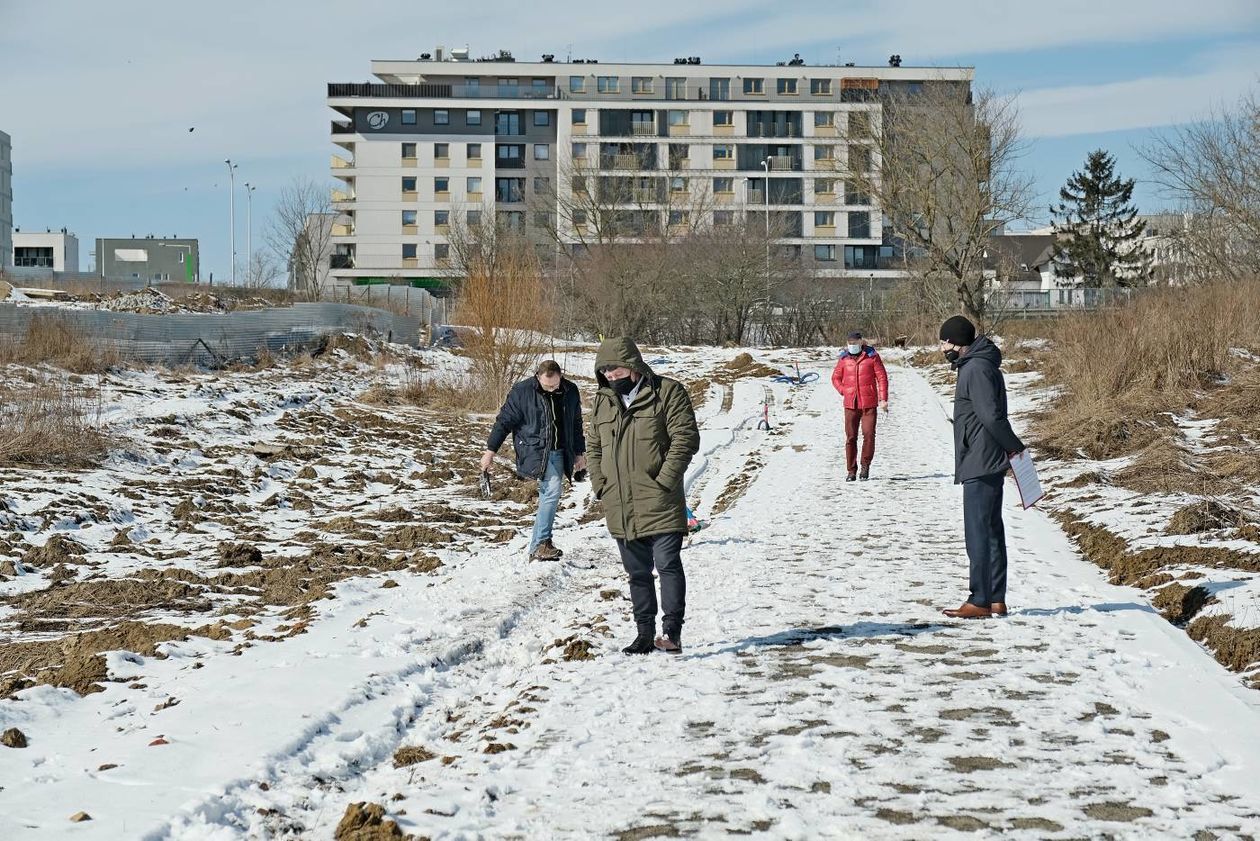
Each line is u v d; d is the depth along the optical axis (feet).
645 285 192.24
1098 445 51.93
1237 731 18.25
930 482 51.49
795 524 42.01
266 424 65.26
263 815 16.33
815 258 289.33
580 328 191.93
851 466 52.80
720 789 16.35
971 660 23.06
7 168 408.05
